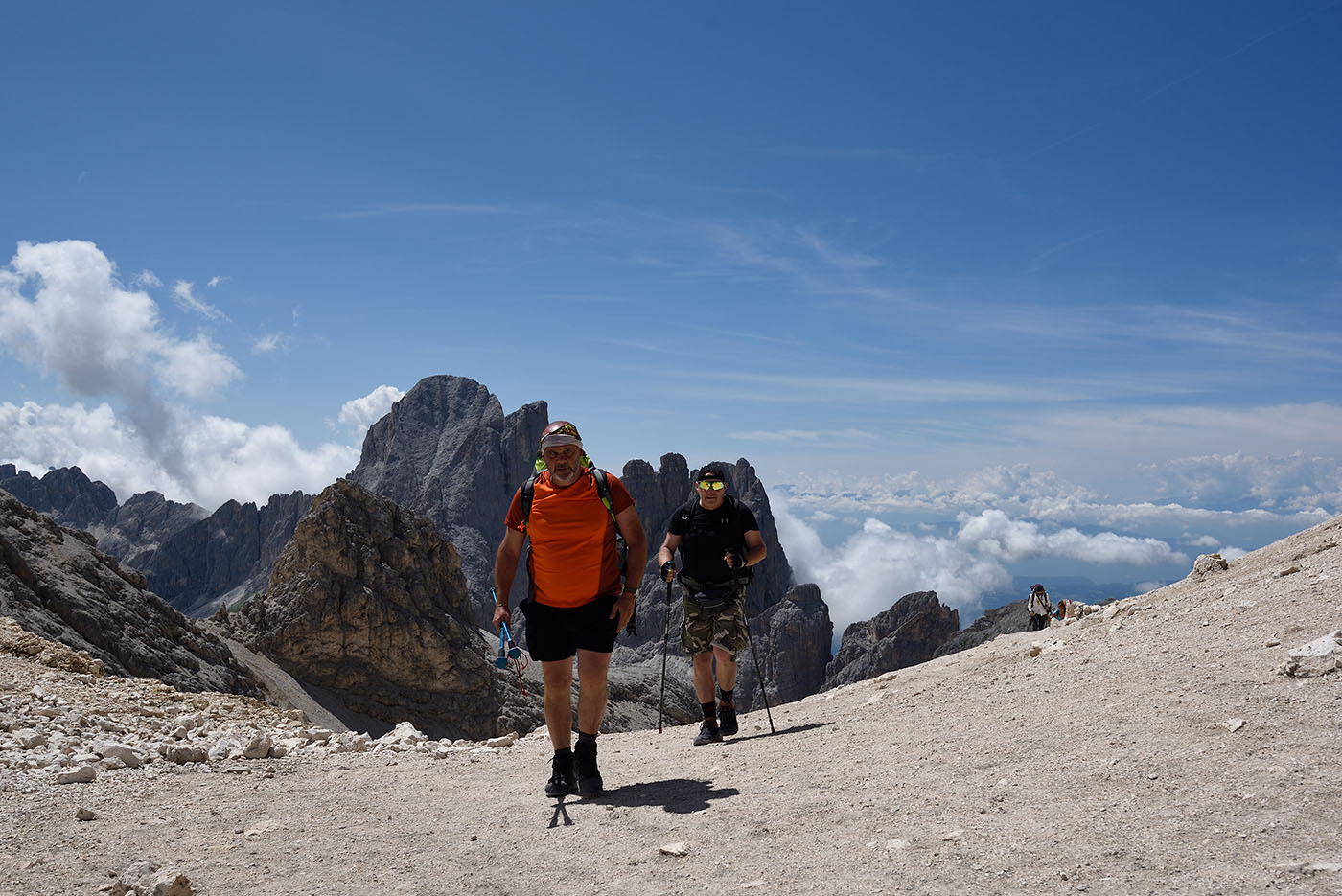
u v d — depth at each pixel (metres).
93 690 10.34
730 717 8.67
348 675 80.75
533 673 94.94
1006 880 3.38
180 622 62.28
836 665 190.62
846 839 4.20
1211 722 4.71
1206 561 11.37
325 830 5.39
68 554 55.50
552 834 5.01
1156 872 3.20
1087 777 4.38
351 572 85.81
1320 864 2.95
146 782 6.57
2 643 11.99
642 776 6.68
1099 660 7.07
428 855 4.77
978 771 4.96
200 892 4.25
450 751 8.35
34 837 5.10
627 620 6.02
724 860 4.16
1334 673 4.82
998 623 152.75
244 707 11.65
